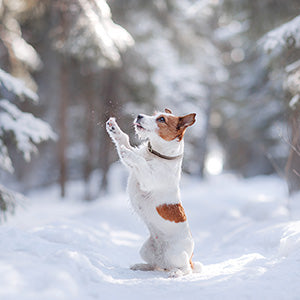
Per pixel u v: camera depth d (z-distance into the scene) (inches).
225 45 926.4
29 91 243.0
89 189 629.3
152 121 161.3
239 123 831.1
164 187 161.2
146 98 609.3
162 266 164.1
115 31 335.6
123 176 757.3
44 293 89.7
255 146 1040.8
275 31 294.7
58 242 187.3
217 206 439.5
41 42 571.8
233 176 1203.9
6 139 269.6
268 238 213.3
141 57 587.2
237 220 320.5
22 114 260.4
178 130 162.9
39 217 334.3
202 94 925.2
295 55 346.6
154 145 163.0
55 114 711.7
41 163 839.7
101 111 590.9
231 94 933.2
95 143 752.3
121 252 218.8
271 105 719.1
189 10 574.6
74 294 96.7
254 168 1127.0
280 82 574.9
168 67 857.5
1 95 266.1
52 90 676.7
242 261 166.2
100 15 329.4
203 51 724.7
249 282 124.6
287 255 161.8
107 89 595.2
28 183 816.9
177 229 161.6
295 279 125.6
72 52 409.4
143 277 149.0
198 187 804.0
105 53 352.5
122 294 113.7
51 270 102.7
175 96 844.0
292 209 302.2
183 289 122.6
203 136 941.8
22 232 161.5
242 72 857.5
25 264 107.0
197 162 965.8
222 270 152.8
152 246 167.5
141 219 170.2
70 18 409.7
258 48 439.5
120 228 330.6
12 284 90.8
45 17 503.2
